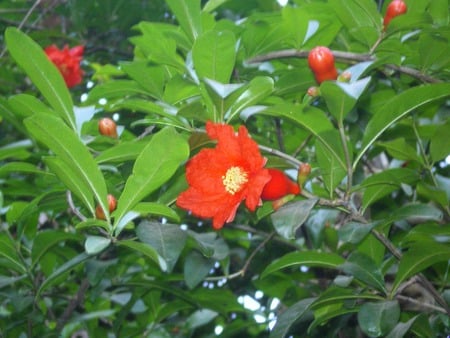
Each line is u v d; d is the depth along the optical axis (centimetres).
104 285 51
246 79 47
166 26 46
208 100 37
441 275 51
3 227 47
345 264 42
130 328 55
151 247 35
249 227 60
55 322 56
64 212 60
